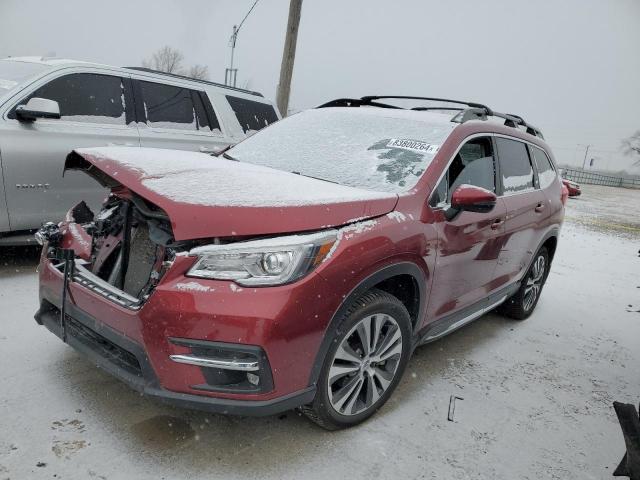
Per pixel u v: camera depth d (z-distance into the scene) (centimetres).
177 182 243
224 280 221
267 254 224
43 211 461
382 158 330
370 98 431
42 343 332
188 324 216
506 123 439
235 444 257
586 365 420
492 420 313
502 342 444
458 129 346
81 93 496
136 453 241
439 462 265
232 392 225
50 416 260
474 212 326
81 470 226
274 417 282
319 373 243
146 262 259
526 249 441
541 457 283
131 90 535
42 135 455
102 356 248
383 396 291
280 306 220
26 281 440
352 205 258
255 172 290
